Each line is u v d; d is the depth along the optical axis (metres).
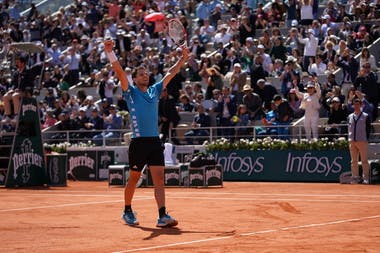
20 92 29.41
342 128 31.94
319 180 31.31
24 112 29.25
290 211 17.38
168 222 14.87
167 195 23.20
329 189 25.83
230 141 34.41
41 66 30.91
